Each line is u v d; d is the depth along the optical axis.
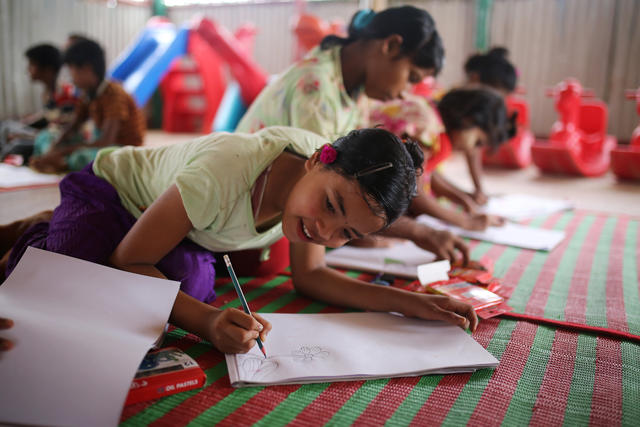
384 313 1.28
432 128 2.04
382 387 0.99
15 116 6.50
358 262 1.75
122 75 5.92
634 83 5.98
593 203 3.26
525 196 3.08
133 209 1.32
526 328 1.31
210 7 8.19
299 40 4.92
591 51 6.14
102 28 7.52
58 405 0.78
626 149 4.03
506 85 2.91
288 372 0.99
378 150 0.91
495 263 1.87
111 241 1.24
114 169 1.34
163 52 5.72
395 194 0.91
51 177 3.19
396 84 1.83
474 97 2.14
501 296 1.52
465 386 1.01
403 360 1.06
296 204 0.98
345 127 1.89
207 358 1.08
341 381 1.00
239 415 0.89
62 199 1.33
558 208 2.78
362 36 1.82
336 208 0.92
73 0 7.05
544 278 1.72
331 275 1.38
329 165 0.94
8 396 0.78
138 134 3.45
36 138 3.82
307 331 1.15
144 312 1.02
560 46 6.29
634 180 4.12
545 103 6.47
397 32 1.73
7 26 6.31
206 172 1.08
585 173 4.23
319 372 0.99
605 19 6.02
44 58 3.78
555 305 1.48
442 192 2.47
